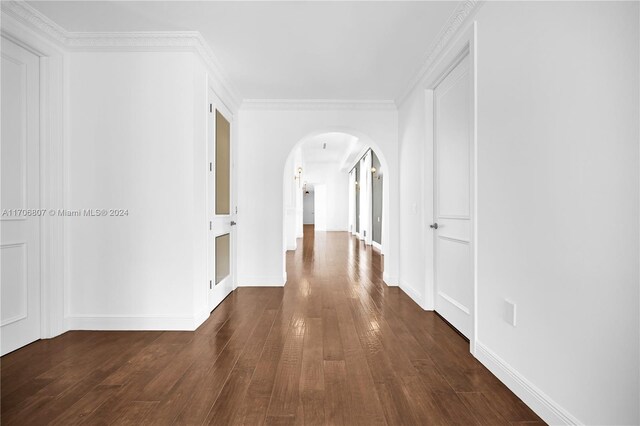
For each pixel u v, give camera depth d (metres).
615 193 1.24
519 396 1.82
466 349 2.50
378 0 2.40
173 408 1.74
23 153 2.58
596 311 1.32
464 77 2.71
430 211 3.47
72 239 2.92
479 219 2.28
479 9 2.28
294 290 4.37
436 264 3.39
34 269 2.66
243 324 3.06
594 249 1.33
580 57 1.39
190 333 2.84
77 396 1.85
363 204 11.09
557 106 1.53
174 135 2.91
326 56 3.28
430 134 3.45
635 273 1.17
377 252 8.26
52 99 2.76
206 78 3.20
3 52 2.42
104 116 2.92
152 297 2.92
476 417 1.67
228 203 4.14
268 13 2.57
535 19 1.68
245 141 4.54
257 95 4.37
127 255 2.92
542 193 1.63
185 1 2.42
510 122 1.91
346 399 1.83
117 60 2.92
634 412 1.18
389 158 4.55
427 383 2.00
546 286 1.61
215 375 2.09
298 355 2.39
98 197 2.92
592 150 1.33
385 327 2.98
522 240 1.80
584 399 1.38
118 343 2.62
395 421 1.64
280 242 4.57
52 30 2.71
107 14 2.58
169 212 2.92
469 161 2.41
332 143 10.32
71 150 2.92
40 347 2.54
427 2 2.41
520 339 1.82
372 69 3.56
